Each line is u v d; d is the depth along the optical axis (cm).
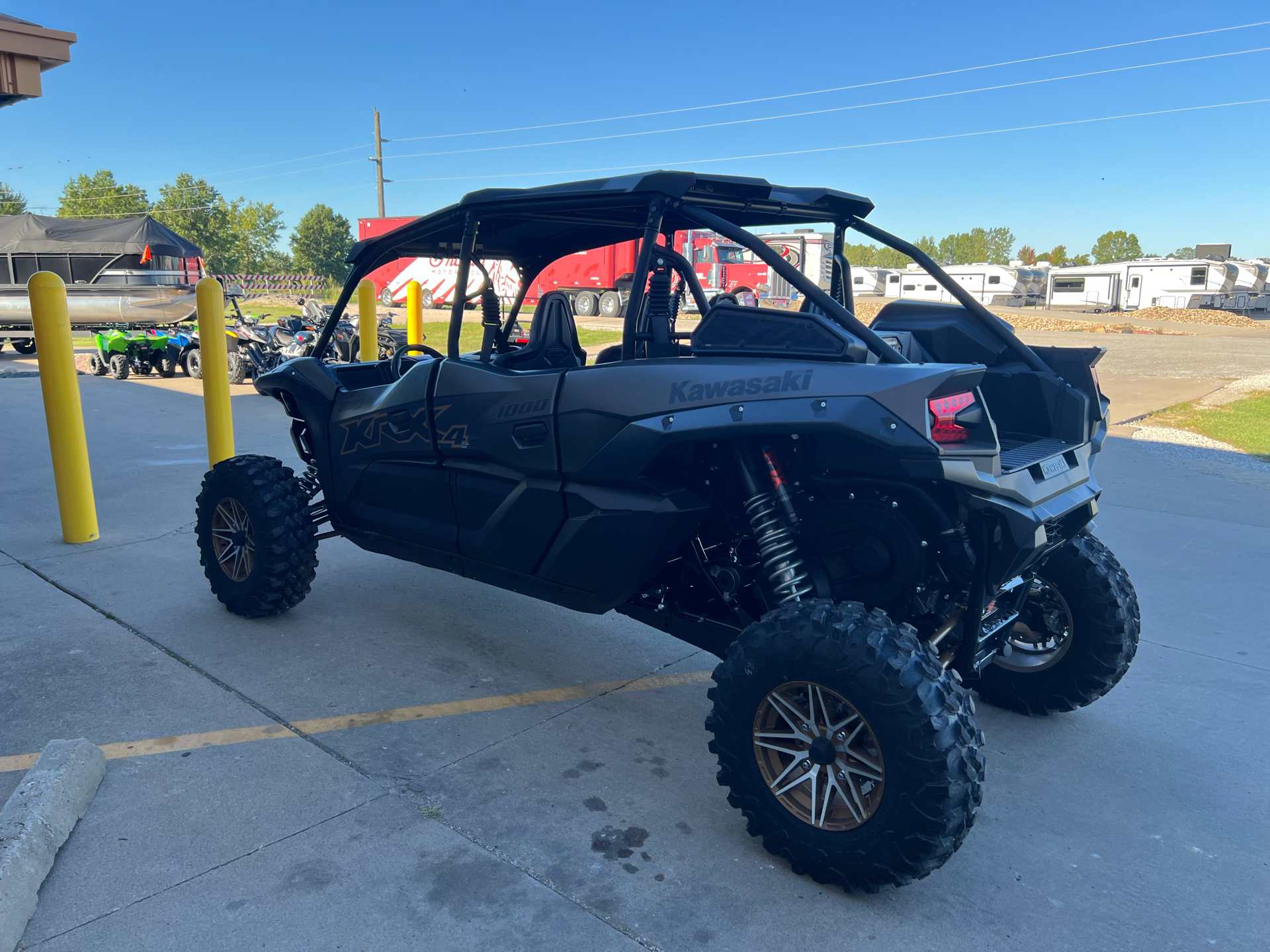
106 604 435
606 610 319
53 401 505
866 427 239
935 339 342
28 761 292
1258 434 1047
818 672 236
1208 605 480
